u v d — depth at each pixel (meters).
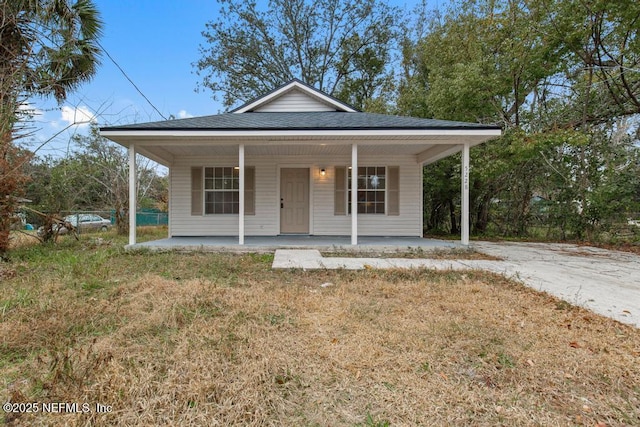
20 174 6.24
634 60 8.38
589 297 3.67
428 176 11.04
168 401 1.73
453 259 6.15
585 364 2.18
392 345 2.41
